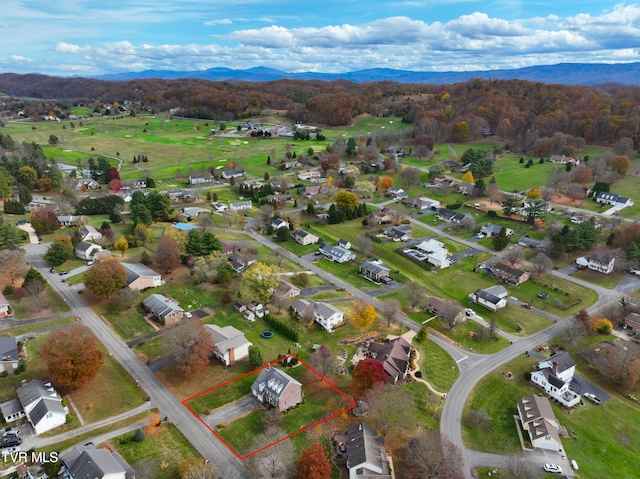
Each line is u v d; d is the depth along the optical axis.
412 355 88.75
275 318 99.31
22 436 64.25
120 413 70.38
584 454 67.38
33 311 94.62
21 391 70.00
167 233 126.06
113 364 81.38
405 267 131.88
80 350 71.94
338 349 90.50
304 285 116.69
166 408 72.12
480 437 69.69
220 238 145.38
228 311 101.56
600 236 148.50
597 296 114.88
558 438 68.81
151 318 96.69
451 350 92.06
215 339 84.38
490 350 92.50
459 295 116.19
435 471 59.69
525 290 118.12
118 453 61.94
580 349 93.38
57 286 106.19
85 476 55.31
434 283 122.12
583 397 80.19
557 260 134.88
